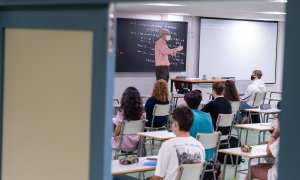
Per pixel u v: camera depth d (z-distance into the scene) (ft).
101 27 6.04
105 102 6.06
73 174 6.68
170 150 12.26
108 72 6.06
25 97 7.41
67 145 6.76
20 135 7.57
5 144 7.85
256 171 15.61
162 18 36.91
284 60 5.10
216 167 17.42
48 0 6.63
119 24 34.65
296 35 4.99
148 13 35.60
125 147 19.20
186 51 38.45
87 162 6.47
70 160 6.72
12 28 7.50
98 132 6.18
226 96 24.75
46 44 6.97
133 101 19.03
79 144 6.57
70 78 6.63
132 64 35.58
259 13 33.32
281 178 5.14
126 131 19.02
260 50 42.37
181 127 12.51
